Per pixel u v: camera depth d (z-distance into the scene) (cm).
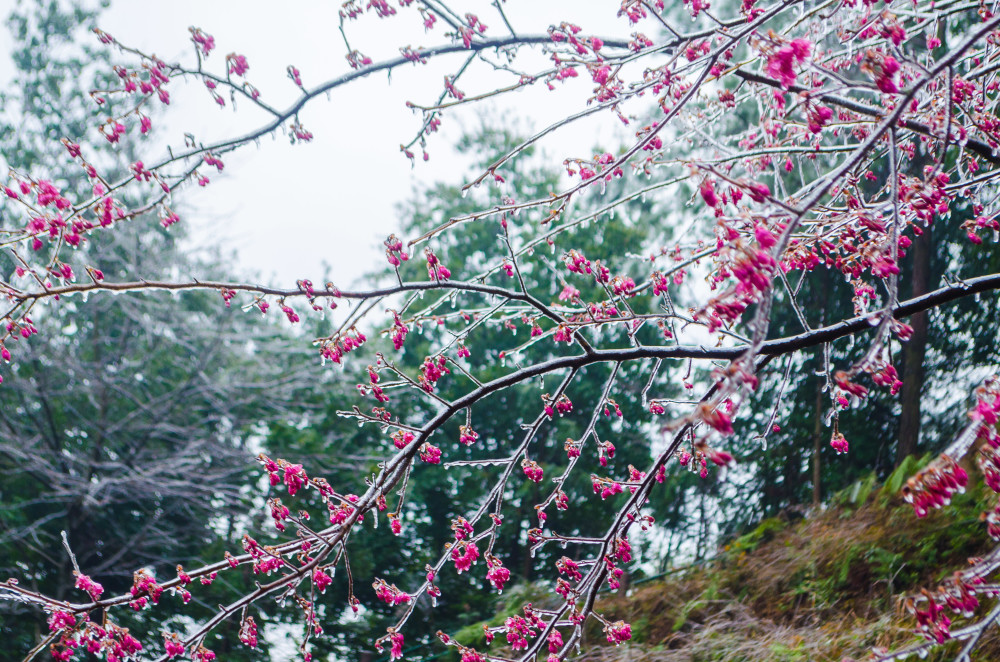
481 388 284
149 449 1243
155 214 1203
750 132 384
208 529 1227
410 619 1312
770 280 170
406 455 277
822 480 1295
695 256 340
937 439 1227
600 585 301
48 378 1188
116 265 1274
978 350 1223
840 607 588
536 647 294
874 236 296
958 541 582
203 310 1357
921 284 1166
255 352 1386
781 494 1352
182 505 1269
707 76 279
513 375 287
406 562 1447
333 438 1301
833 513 757
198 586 1201
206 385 1279
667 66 292
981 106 346
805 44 205
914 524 632
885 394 1255
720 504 1391
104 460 1211
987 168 457
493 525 295
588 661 635
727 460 166
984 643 425
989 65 289
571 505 1584
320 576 256
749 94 364
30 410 1291
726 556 762
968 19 537
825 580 621
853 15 335
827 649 504
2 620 1114
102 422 1212
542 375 296
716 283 296
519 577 1536
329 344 271
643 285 302
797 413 1327
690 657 584
